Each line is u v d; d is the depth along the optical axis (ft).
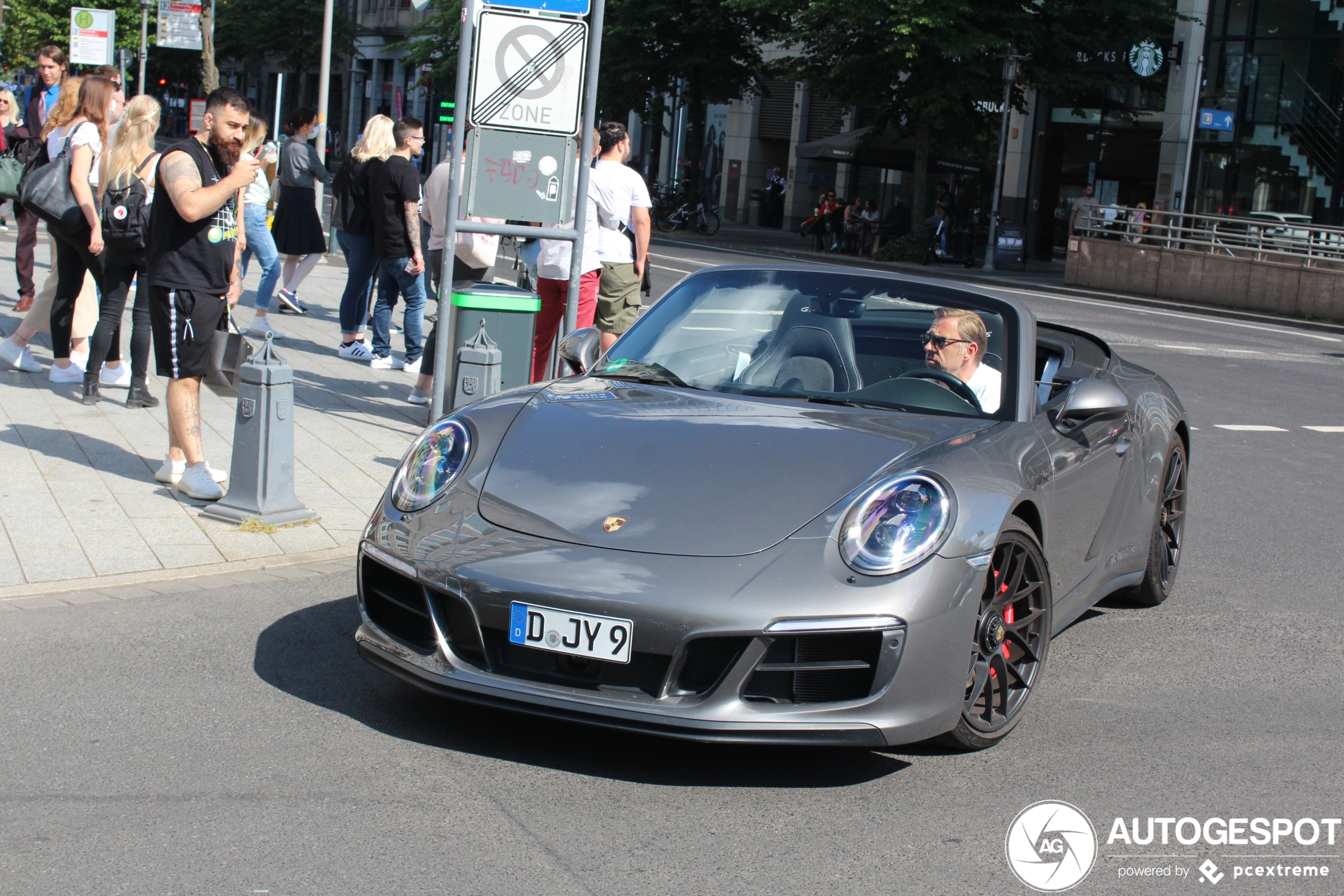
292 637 14.85
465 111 22.74
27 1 135.85
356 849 9.90
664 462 12.48
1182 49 104.22
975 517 11.87
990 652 12.39
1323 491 27.04
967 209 104.53
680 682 11.14
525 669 11.56
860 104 101.76
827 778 11.76
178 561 17.43
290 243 41.11
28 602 15.62
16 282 41.68
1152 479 17.34
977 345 14.80
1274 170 98.53
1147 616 17.72
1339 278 75.66
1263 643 16.62
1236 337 61.98
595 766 11.75
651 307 16.62
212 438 24.31
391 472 23.02
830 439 12.82
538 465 12.66
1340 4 93.91
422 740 12.13
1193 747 12.93
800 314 15.56
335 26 176.76
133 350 25.93
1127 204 112.68
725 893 9.54
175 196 18.78
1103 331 59.67
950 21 91.04
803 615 10.96
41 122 35.60
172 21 84.89
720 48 121.49
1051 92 104.99
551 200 23.30
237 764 11.39
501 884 9.46
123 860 9.58
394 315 44.55
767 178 148.05
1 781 10.85
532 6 22.71
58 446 22.77
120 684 13.20
